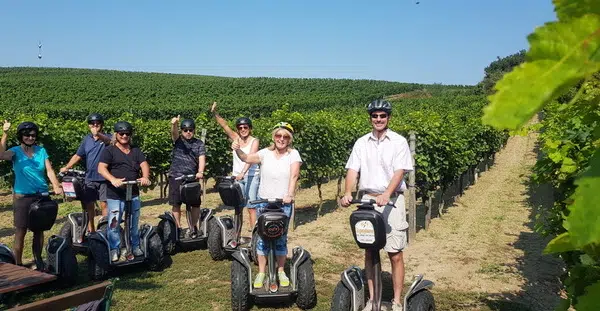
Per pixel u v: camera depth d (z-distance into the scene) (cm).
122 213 605
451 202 1200
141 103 5506
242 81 8238
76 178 645
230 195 658
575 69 37
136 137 1191
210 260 693
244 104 5253
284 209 546
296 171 556
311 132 1046
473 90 6506
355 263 691
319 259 703
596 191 41
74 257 587
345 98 6475
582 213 41
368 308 400
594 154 44
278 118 1077
